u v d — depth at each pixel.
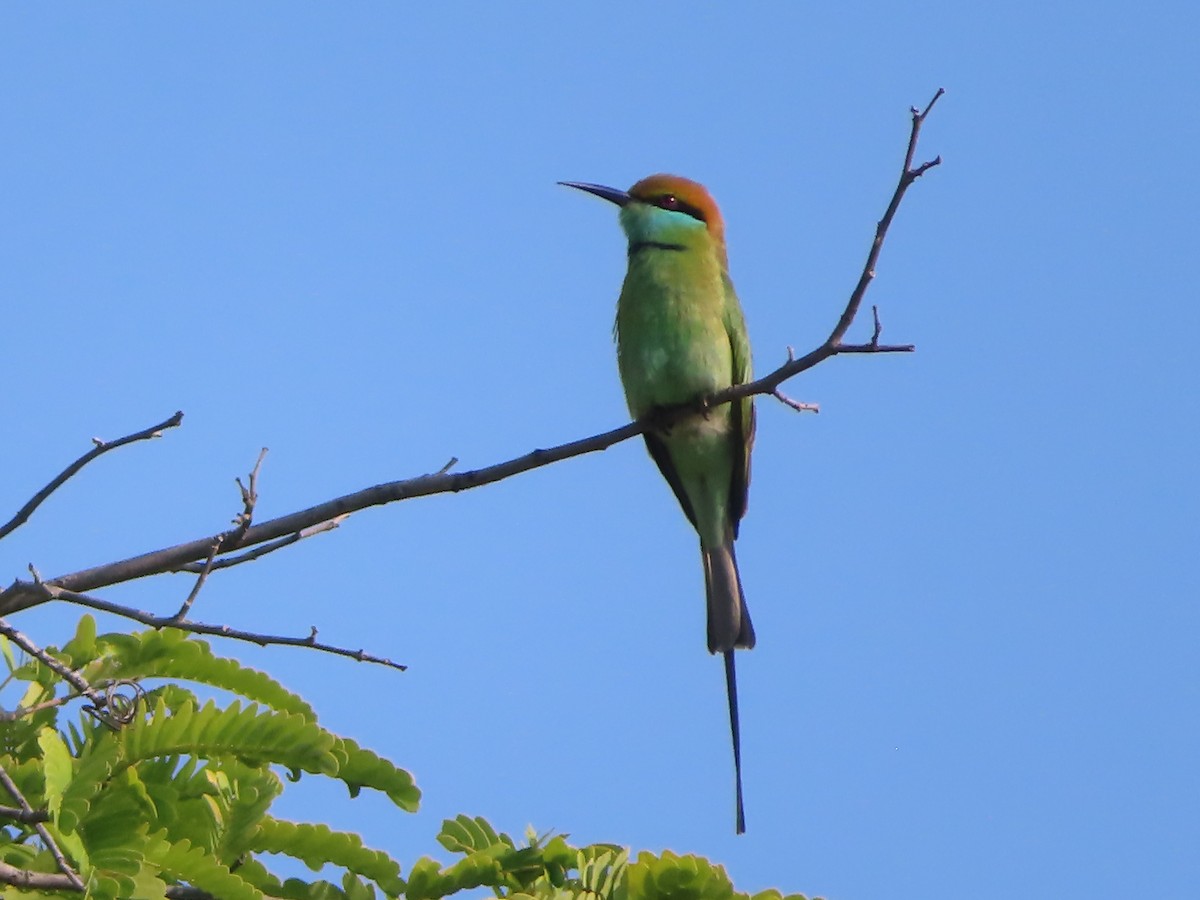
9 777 6.54
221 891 6.39
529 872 6.98
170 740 6.77
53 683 7.25
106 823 6.36
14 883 6.01
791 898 6.91
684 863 6.85
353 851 6.86
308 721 7.29
